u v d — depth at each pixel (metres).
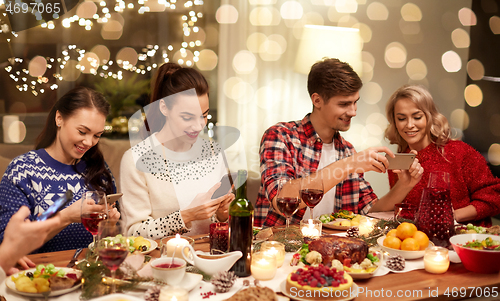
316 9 3.76
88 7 3.44
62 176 1.73
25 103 3.35
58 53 3.41
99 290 1.00
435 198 1.44
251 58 3.70
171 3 3.59
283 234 1.48
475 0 3.84
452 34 3.96
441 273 1.22
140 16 3.54
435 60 3.97
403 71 3.95
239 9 3.65
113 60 3.52
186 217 1.57
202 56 3.69
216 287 1.06
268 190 1.88
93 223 1.24
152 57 3.59
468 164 2.15
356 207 2.20
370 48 3.86
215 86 3.72
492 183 2.11
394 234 1.40
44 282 1.02
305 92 3.80
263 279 1.14
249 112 3.74
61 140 1.71
